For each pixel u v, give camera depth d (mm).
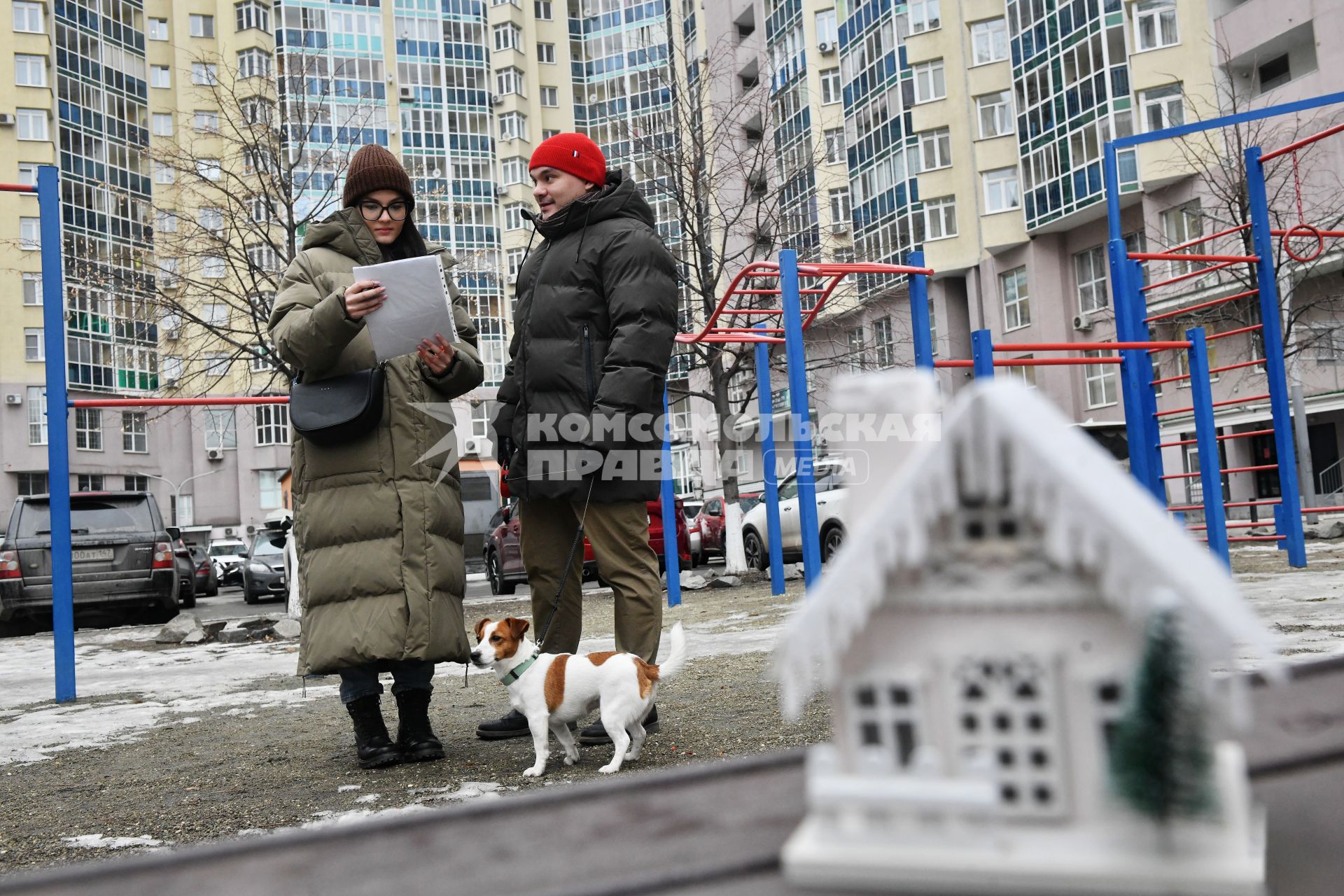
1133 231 30812
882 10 36562
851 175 38750
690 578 14977
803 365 9133
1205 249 27797
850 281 23141
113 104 48062
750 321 17656
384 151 4293
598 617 11016
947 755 639
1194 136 27781
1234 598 590
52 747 4934
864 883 621
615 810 866
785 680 648
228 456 52719
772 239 21266
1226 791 590
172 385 21375
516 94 53750
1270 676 732
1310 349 25891
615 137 55062
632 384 3988
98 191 47188
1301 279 22469
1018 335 34312
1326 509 11383
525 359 4164
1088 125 30375
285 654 9156
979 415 622
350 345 4023
